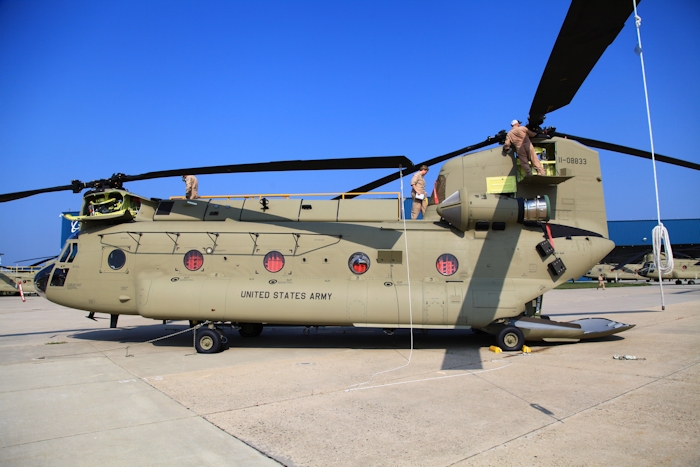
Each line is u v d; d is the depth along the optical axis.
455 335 11.46
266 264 9.78
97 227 10.59
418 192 11.37
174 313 9.31
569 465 3.73
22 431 4.77
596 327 9.86
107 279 10.03
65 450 4.26
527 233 9.69
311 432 4.64
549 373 6.91
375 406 5.46
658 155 9.70
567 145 10.14
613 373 6.77
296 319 9.15
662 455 3.87
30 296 33.75
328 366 7.80
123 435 4.62
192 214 10.59
